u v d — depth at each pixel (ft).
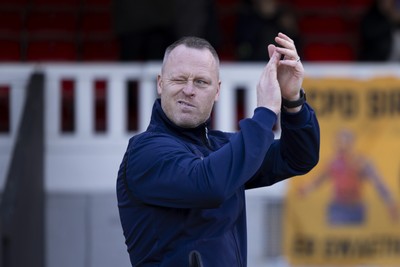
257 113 42.01
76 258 93.61
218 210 43.29
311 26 123.95
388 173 95.66
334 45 123.44
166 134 43.45
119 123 94.63
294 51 43.83
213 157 40.88
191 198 40.91
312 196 95.09
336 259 95.45
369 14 114.32
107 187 94.02
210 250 42.80
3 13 119.65
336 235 95.45
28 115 85.40
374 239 95.76
